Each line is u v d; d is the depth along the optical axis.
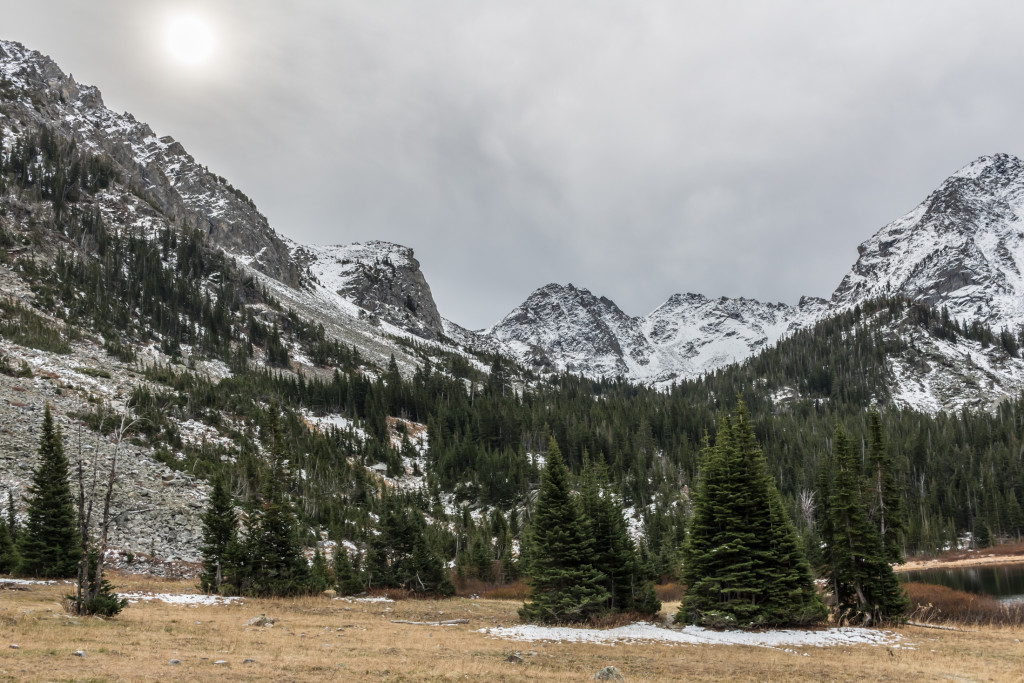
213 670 20.38
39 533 47.69
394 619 39.84
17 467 63.59
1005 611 50.25
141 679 18.16
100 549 31.61
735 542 40.78
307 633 31.27
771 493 42.56
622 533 45.72
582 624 39.91
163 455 79.12
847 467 46.41
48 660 19.58
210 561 48.16
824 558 46.53
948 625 45.56
